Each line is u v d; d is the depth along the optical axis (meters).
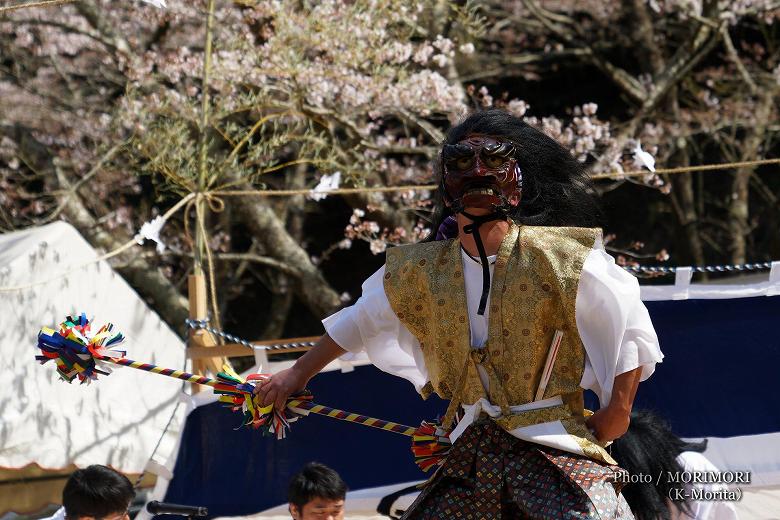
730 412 11.83
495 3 29.58
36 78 27.33
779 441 11.62
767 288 11.95
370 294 6.50
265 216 24.09
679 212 29.48
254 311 35.50
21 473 15.21
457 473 5.90
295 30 18.80
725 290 12.04
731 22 26.09
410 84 19.34
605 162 21.05
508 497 5.85
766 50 31.45
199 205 15.38
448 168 6.06
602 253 5.93
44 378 14.62
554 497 5.60
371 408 12.76
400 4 19.61
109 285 15.91
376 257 35.00
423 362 6.48
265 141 22.89
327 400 12.84
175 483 12.88
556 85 33.38
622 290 5.73
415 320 6.23
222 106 18.86
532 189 6.46
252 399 6.65
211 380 6.88
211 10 16.94
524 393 5.87
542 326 5.85
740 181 29.31
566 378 5.90
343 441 12.77
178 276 30.45
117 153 26.44
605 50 30.55
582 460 5.71
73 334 6.87
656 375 12.05
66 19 25.22
